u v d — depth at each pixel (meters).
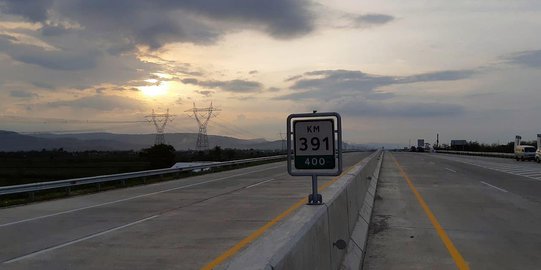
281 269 3.60
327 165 6.75
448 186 20.78
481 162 47.34
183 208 15.03
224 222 11.95
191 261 7.94
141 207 15.59
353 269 6.89
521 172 30.59
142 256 8.34
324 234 5.66
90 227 11.63
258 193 19.33
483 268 7.58
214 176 32.75
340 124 6.78
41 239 10.11
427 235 10.12
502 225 11.28
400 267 7.65
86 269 7.52
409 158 60.22
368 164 18.97
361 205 12.02
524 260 8.05
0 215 14.26
